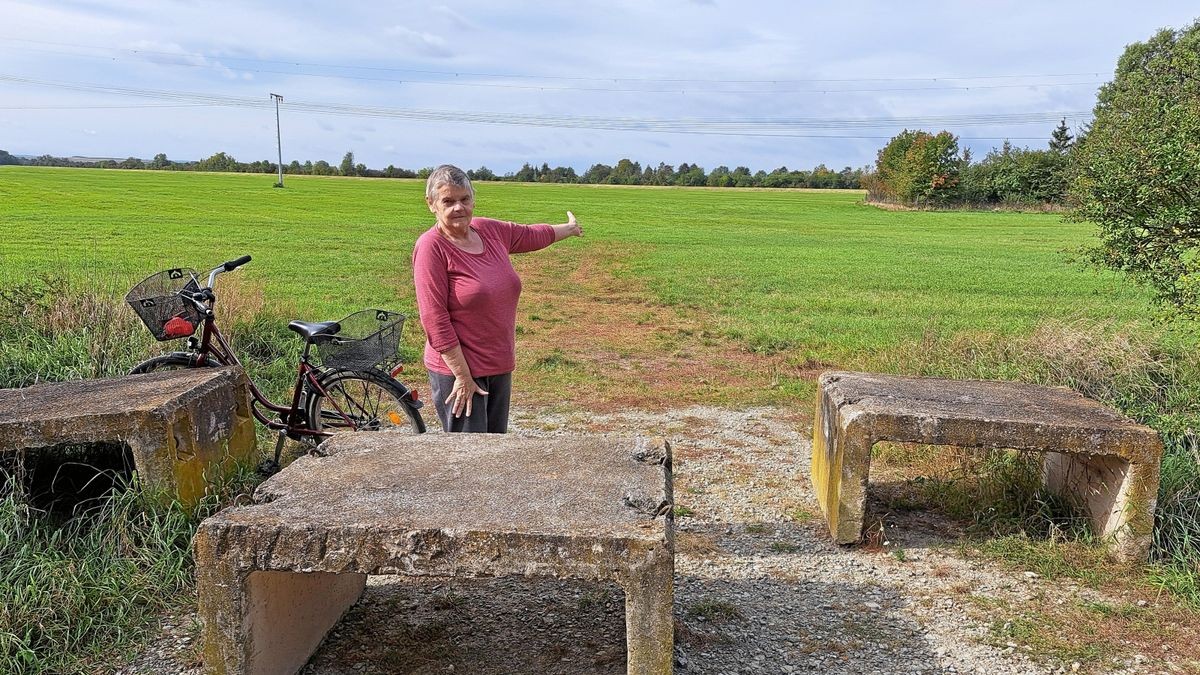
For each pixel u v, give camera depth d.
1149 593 4.04
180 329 5.25
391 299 14.34
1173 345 7.53
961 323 12.12
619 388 8.32
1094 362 7.16
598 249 25.83
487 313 4.32
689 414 7.42
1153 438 4.17
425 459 3.64
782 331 11.43
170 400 4.30
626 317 13.25
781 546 4.61
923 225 42.41
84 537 4.14
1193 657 3.51
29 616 3.44
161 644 3.51
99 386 4.87
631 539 2.77
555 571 2.81
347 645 3.54
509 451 3.76
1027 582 4.18
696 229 35.59
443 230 4.24
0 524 3.94
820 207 60.03
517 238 4.76
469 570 2.82
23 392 4.83
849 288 17.02
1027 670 3.42
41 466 4.79
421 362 9.20
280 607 3.15
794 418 7.30
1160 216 5.95
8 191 42.84
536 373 8.92
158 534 4.04
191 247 22.27
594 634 3.62
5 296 8.03
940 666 3.45
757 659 3.49
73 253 19.27
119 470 4.84
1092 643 3.61
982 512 4.91
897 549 4.55
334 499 3.14
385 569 2.85
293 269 18.45
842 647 3.59
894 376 5.61
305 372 5.47
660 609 2.79
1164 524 4.41
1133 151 6.05
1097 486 4.54
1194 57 6.31
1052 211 56.97
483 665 3.40
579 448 3.79
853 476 4.52
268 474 5.35
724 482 5.68
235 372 5.09
